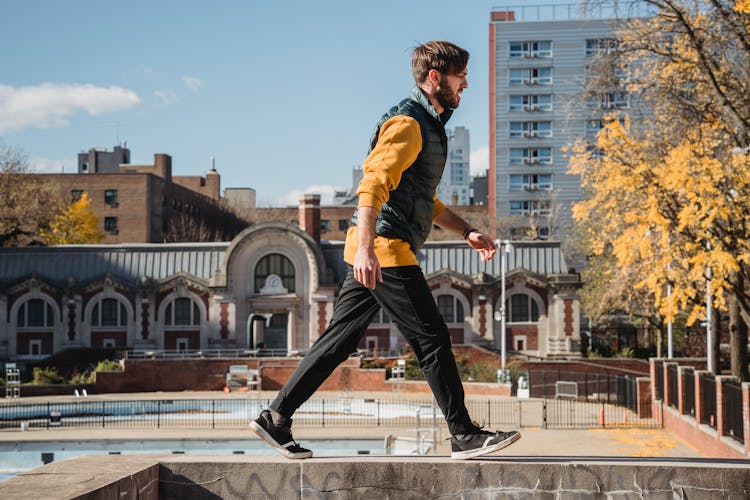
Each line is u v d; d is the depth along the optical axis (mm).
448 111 4988
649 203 25688
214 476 4930
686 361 38562
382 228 4816
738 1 22609
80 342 62375
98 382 51375
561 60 105375
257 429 4977
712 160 24391
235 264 62719
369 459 4934
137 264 63875
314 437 29000
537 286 62281
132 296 62656
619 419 34625
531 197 105312
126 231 99875
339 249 66188
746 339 29766
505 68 106375
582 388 46312
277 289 62875
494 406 39406
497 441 4820
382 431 30328
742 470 4730
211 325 62531
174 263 63969
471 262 63750
